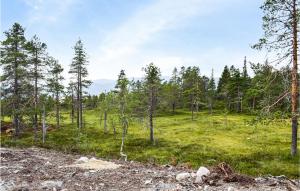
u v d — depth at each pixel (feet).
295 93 98.99
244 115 269.03
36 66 153.69
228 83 301.84
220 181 37.01
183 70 354.54
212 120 241.55
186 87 336.08
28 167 45.21
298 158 98.32
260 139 152.46
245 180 37.60
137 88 169.48
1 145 121.08
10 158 53.36
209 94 329.93
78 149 125.90
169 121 251.39
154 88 172.35
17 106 149.48
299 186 37.76
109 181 36.86
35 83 153.07
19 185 34.42
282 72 101.09
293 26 97.86
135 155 121.08
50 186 34.22
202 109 334.85
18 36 147.95
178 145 143.84
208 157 113.09
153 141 155.74
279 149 121.60
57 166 46.85
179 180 37.50
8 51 147.54
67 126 216.33
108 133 186.29
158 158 113.80
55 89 162.91
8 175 39.34
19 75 146.51
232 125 208.74
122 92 161.17
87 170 43.62
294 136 101.60
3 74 145.89
